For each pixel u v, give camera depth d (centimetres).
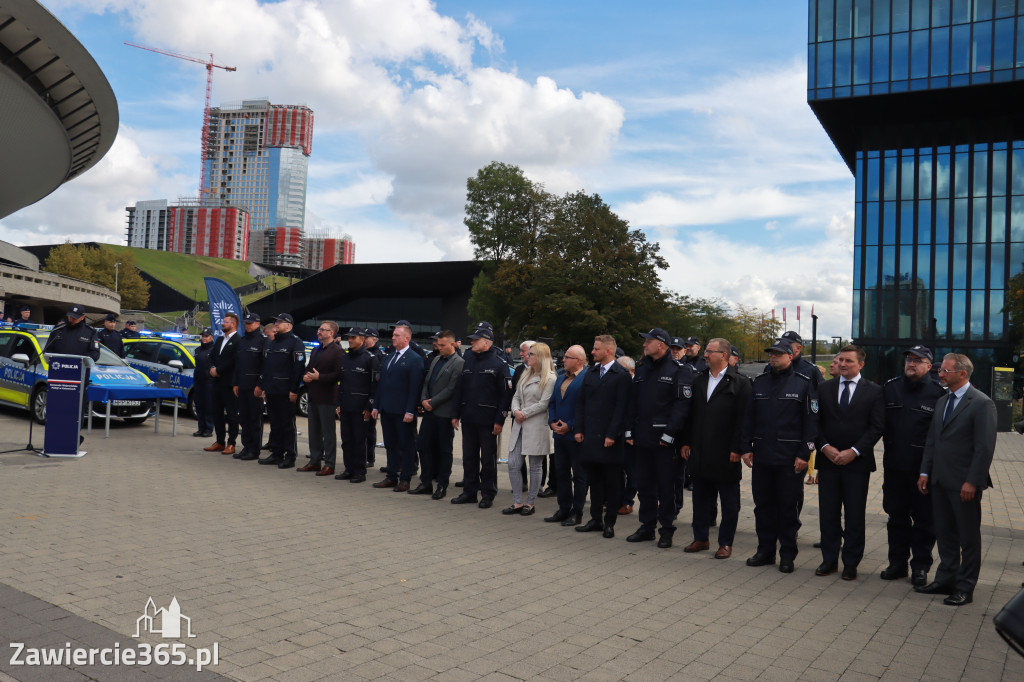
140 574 545
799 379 689
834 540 680
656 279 4525
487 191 5519
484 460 913
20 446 1142
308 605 502
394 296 7681
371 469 1177
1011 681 429
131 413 1430
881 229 3956
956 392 616
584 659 432
